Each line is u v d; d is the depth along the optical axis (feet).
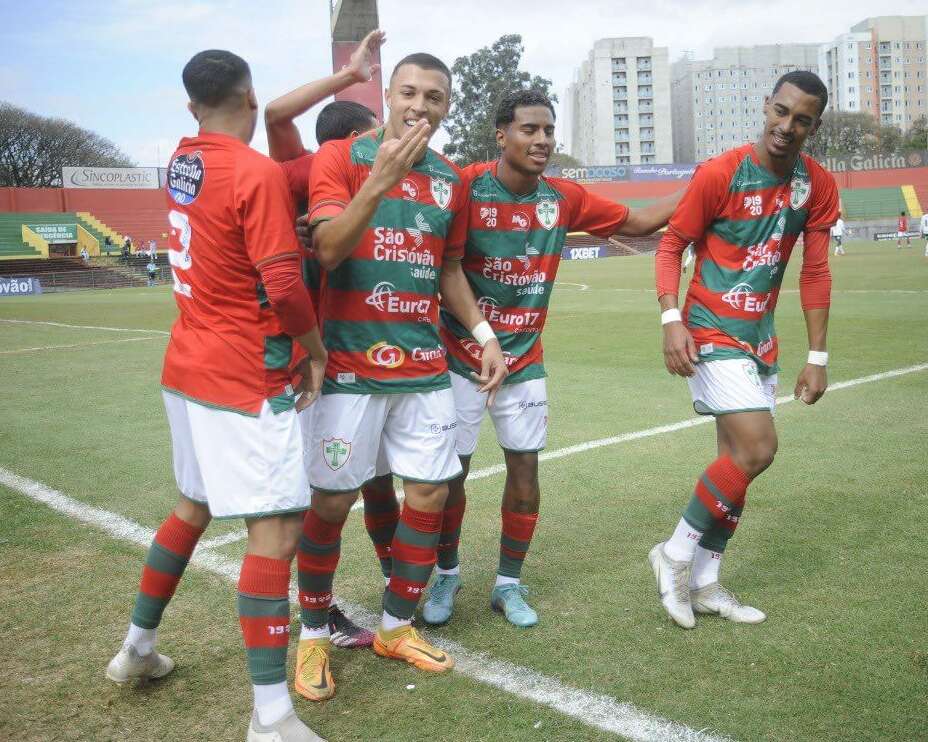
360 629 10.40
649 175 196.95
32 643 10.39
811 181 10.48
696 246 10.92
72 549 13.58
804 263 11.02
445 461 9.76
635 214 11.76
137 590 11.96
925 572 11.66
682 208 10.56
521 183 10.69
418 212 9.37
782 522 13.82
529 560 12.71
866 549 12.57
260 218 7.73
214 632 10.61
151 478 17.66
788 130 9.78
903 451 17.61
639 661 9.50
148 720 8.67
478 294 11.02
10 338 46.85
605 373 28.66
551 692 8.88
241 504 8.10
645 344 35.32
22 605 11.49
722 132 442.09
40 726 8.57
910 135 289.33
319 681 9.04
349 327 9.30
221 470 8.15
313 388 8.68
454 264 10.34
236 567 12.71
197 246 8.09
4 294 109.29
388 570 11.28
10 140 195.00
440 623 10.66
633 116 378.73
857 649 9.58
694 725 8.16
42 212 162.20
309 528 9.38
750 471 10.17
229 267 8.01
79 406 25.88
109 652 10.15
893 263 79.10
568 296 62.23
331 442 9.35
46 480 17.56
